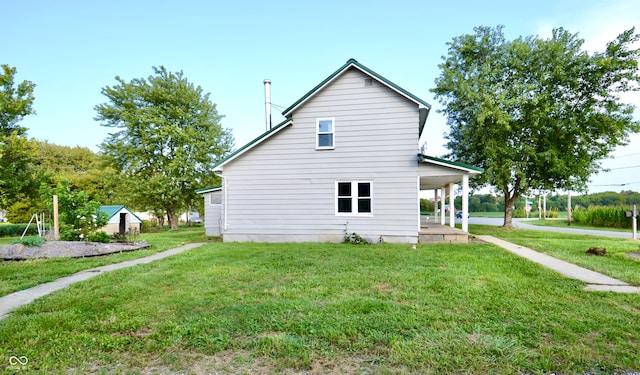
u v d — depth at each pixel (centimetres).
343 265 717
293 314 403
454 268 677
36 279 620
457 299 459
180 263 762
